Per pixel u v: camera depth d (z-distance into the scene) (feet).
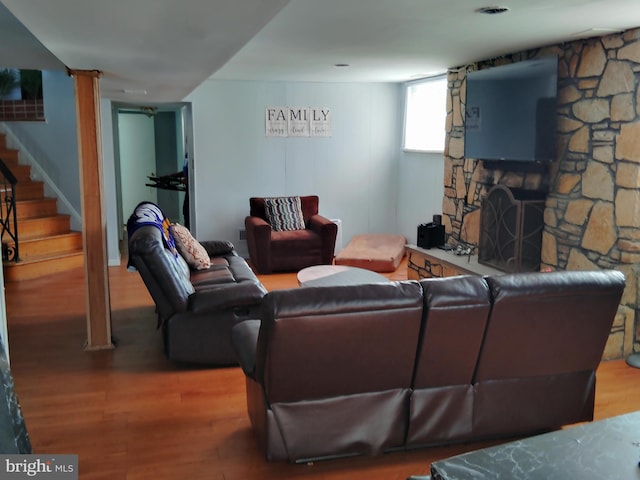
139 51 10.67
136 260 12.20
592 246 13.85
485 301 8.38
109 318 14.11
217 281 14.89
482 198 17.29
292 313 7.63
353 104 25.21
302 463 9.12
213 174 24.41
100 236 13.76
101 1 6.89
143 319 16.38
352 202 25.99
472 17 11.46
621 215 13.02
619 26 12.21
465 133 17.79
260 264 22.00
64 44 9.93
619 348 13.38
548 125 14.39
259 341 8.12
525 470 5.27
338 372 8.35
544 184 15.33
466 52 16.07
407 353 8.50
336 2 10.30
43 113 24.66
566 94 14.49
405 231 25.73
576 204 14.30
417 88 24.41
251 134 24.47
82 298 18.48
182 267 13.97
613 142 13.14
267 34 13.37
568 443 5.75
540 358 9.21
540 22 11.87
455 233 19.69
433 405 9.04
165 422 10.48
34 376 12.51
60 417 10.64
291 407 8.49
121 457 9.29
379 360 8.42
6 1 6.91
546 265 15.48
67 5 7.11
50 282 20.54
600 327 9.20
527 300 8.51
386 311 8.00
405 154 25.34
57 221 23.75
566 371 9.57
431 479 5.41
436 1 10.15
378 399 8.81
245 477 8.74
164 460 9.20
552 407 9.65
